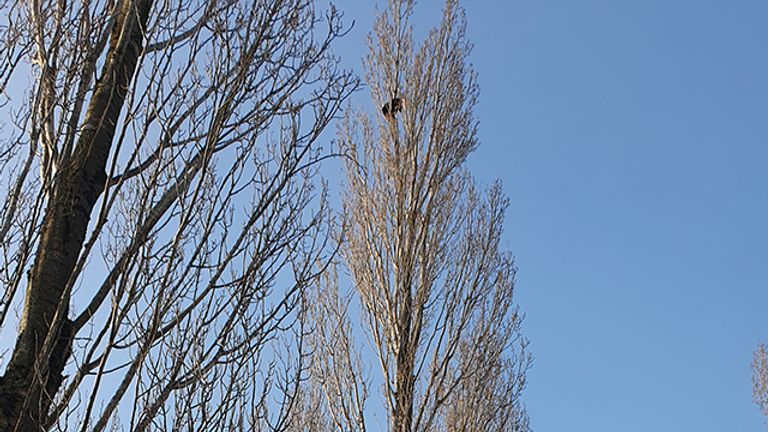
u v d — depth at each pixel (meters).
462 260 11.45
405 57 12.54
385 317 10.85
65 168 4.04
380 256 11.21
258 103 4.91
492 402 11.51
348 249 11.19
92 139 4.16
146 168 4.39
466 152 12.09
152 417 3.95
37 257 3.81
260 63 4.95
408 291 10.98
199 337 4.27
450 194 11.70
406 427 10.09
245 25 4.96
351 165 11.80
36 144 4.24
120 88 4.38
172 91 4.56
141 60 4.44
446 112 12.19
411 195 11.57
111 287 4.01
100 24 4.62
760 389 18.09
